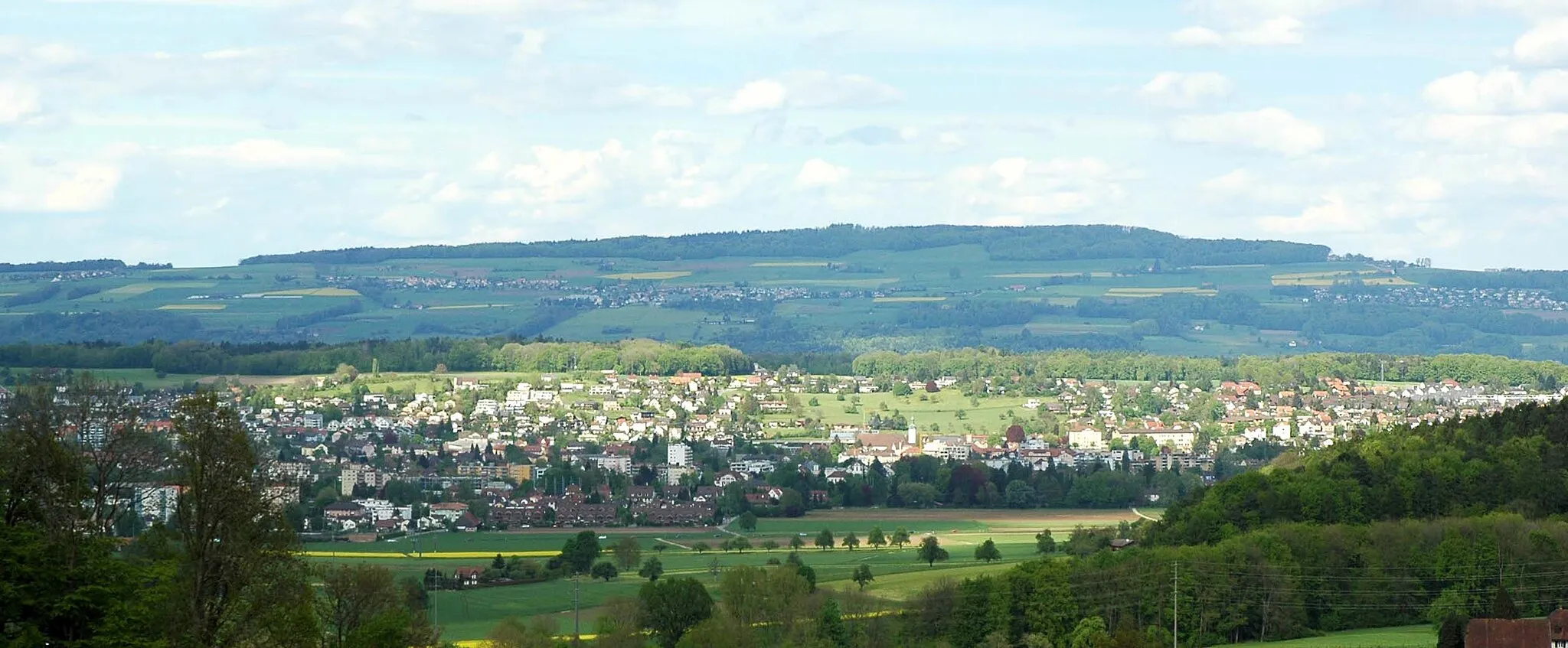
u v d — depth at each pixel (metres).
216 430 124.00
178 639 115.56
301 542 132.38
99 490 129.00
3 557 109.50
